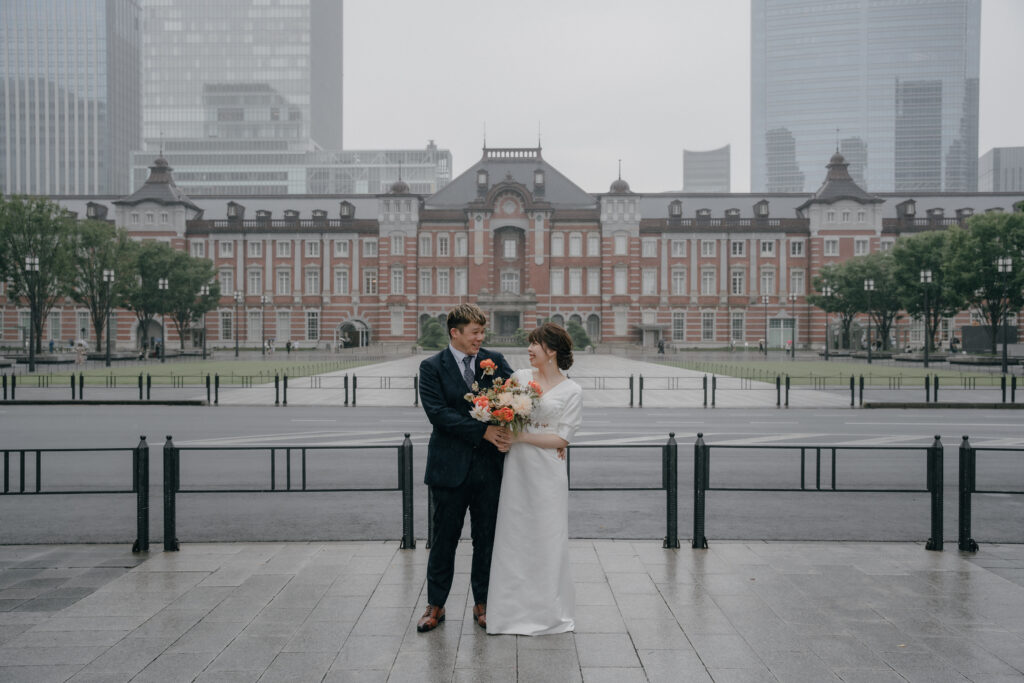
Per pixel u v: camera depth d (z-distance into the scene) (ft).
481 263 287.28
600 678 18.90
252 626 22.29
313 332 294.87
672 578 26.73
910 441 61.41
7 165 566.36
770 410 90.38
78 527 35.42
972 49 655.35
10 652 20.43
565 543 22.30
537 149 307.78
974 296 182.09
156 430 68.23
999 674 19.13
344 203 293.23
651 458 54.29
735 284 291.38
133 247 219.61
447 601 24.86
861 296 231.91
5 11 565.12
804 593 25.12
